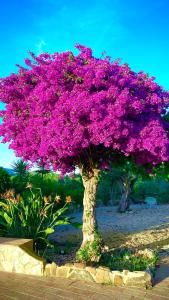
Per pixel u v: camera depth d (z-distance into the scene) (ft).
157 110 26.07
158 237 42.75
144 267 27.12
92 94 23.85
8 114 26.40
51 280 23.32
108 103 23.20
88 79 24.18
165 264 28.94
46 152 23.17
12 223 32.63
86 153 27.12
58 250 32.81
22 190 53.42
